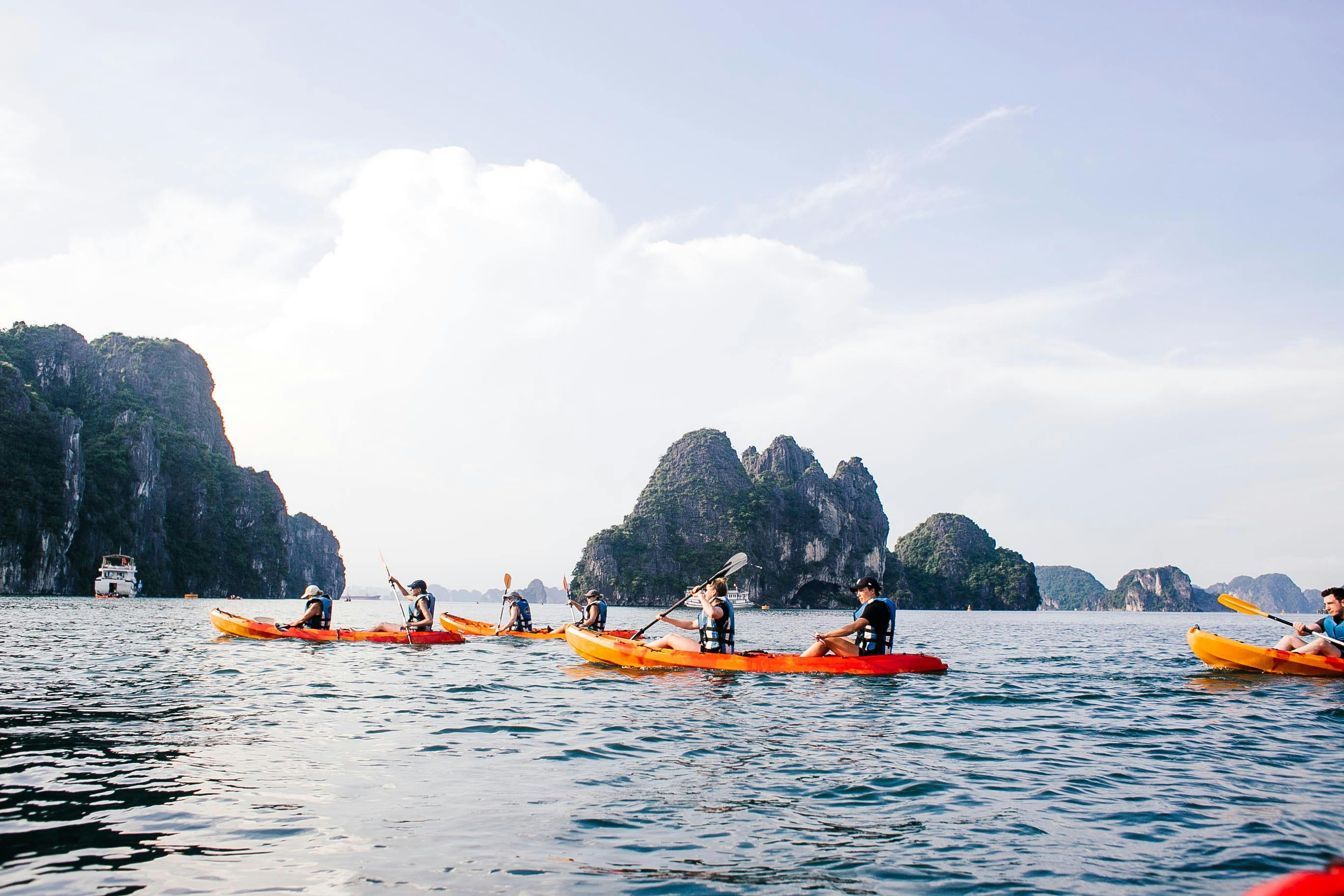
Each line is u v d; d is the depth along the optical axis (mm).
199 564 128125
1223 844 4609
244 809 5027
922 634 35219
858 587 13422
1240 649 13258
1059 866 4234
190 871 3984
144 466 116688
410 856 4262
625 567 163375
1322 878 1513
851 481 199875
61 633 21047
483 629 22359
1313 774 6355
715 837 4648
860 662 12664
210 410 160500
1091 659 17969
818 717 8742
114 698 9367
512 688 10789
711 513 174000
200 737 7129
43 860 4105
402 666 13312
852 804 5387
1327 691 11305
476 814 5023
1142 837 4734
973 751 7105
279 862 4133
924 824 4953
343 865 4113
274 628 18156
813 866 4199
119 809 4969
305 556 187750
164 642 17656
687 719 8508
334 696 9812
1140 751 7207
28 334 131875
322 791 5484
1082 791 5785
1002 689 11242
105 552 107812
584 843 4516
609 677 11961
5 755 6312
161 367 150250
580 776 6051
